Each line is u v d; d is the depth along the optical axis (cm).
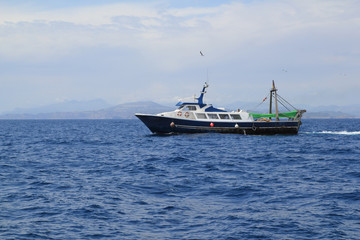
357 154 4012
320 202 1898
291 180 2503
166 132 5894
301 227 1518
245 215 1681
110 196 2044
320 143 5272
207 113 5872
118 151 4538
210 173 2802
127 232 1474
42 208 1808
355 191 2138
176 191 2166
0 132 10106
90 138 7238
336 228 1505
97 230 1498
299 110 6169
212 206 1834
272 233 1454
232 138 5641
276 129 6025
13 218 1650
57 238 1415
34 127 15012
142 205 1855
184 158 3659
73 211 1753
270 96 6228
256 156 3838
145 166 3184
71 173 2866
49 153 4372
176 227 1528
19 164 3375
